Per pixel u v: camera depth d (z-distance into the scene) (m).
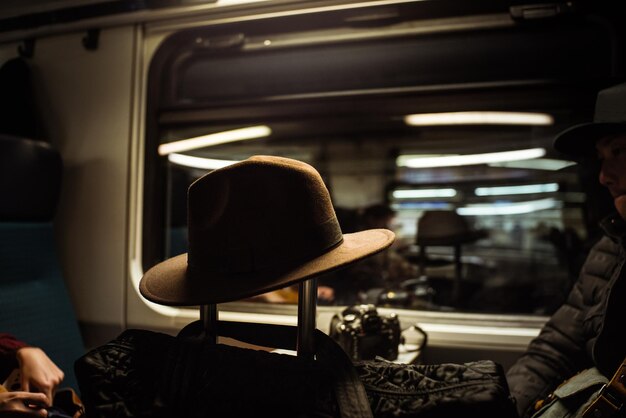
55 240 2.03
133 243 1.97
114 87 2.00
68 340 1.87
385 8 1.75
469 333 1.69
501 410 0.67
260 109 1.88
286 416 0.71
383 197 3.92
